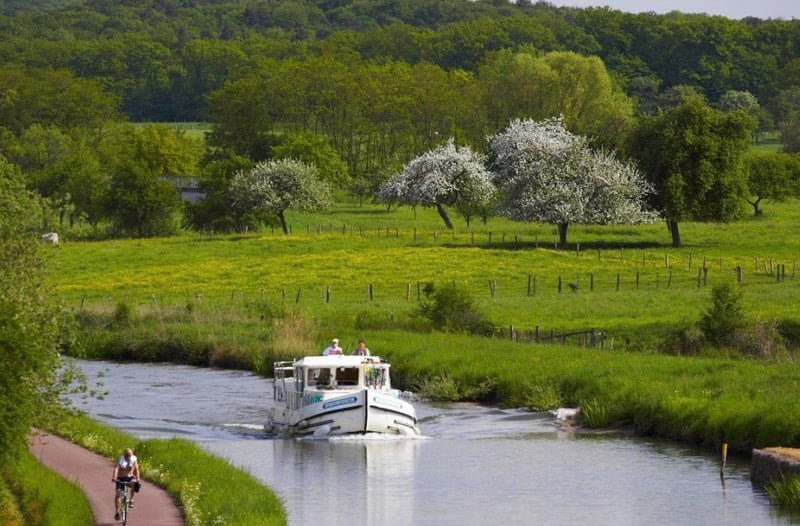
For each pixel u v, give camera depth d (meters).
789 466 46.62
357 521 43.03
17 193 47.84
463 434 62.31
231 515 38.75
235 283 142.75
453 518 43.75
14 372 38.94
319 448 58.78
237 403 74.31
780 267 148.12
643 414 61.81
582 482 49.66
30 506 37.72
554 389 70.88
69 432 53.94
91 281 147.50
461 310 103.38
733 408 57.03
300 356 86.88
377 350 86.44
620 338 92.12
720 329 83.25
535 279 138.50
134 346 99.31
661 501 46.00
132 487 37.56
